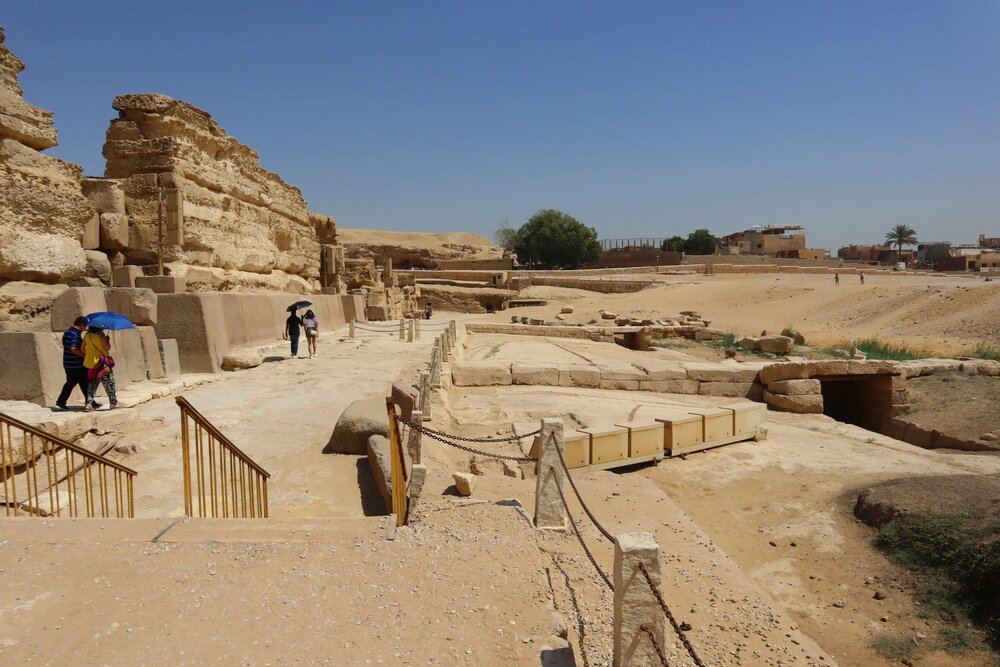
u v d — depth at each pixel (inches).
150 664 158.1
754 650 217.9
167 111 712.4
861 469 490.6
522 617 184.7
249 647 165.6
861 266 4010.8
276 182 1043.3
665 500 371.2
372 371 666.2
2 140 497.4
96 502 313.4
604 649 184.2
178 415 464.8
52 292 514.9
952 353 1187.9
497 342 1200.2
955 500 362.6
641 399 708.0
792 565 348.8
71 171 572.7
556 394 688.4
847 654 269.1
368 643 169.5
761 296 2148.1
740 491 451.5
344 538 231.0
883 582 324.2
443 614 184.5
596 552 262.2
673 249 4082.2
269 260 975.6
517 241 4062.5
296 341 769.6
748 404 580.4
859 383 804.6
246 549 218.5
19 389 432.8
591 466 456.4
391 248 3846.0
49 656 159.8
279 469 378.0
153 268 686.5
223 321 687.7
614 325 1571.1
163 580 196.4
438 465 393.4
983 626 279.7
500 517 274.2
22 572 197.9
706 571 278.4
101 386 502.3
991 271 3196.4
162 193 695.7
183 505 317.7
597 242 3954.2
